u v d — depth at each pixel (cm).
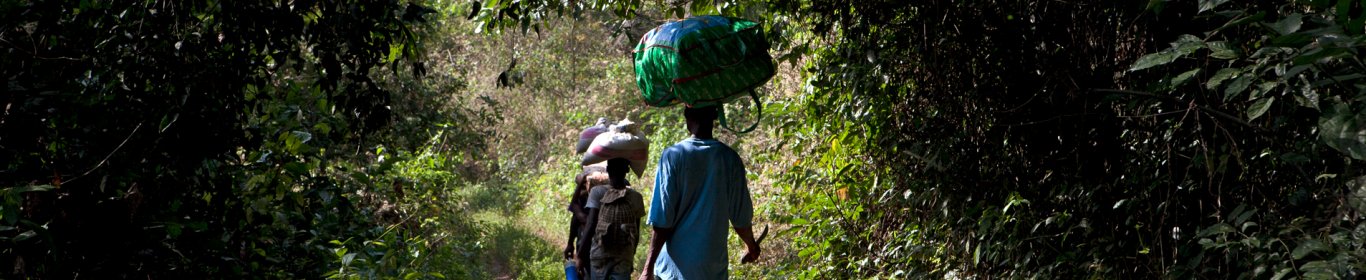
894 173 615
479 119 1480
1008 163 512
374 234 673
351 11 346
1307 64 225
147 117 344
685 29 388
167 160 357
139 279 389
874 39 528
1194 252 401
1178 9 375
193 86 340
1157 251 429
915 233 596
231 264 429
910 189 584
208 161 367
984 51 490
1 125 324
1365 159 223
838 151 656
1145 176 427
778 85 845
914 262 614
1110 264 452
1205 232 340
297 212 500
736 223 404
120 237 376
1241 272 369
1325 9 237
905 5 498
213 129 352
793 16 555
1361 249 278
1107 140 456
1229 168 379
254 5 339
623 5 555
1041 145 492
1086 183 468
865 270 662
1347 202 297
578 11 561
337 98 372
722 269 389
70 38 337
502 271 1257
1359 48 217
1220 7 336
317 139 524
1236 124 368
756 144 988
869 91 557
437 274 668
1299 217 333
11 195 296
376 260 618
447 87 1362
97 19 336
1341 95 271
